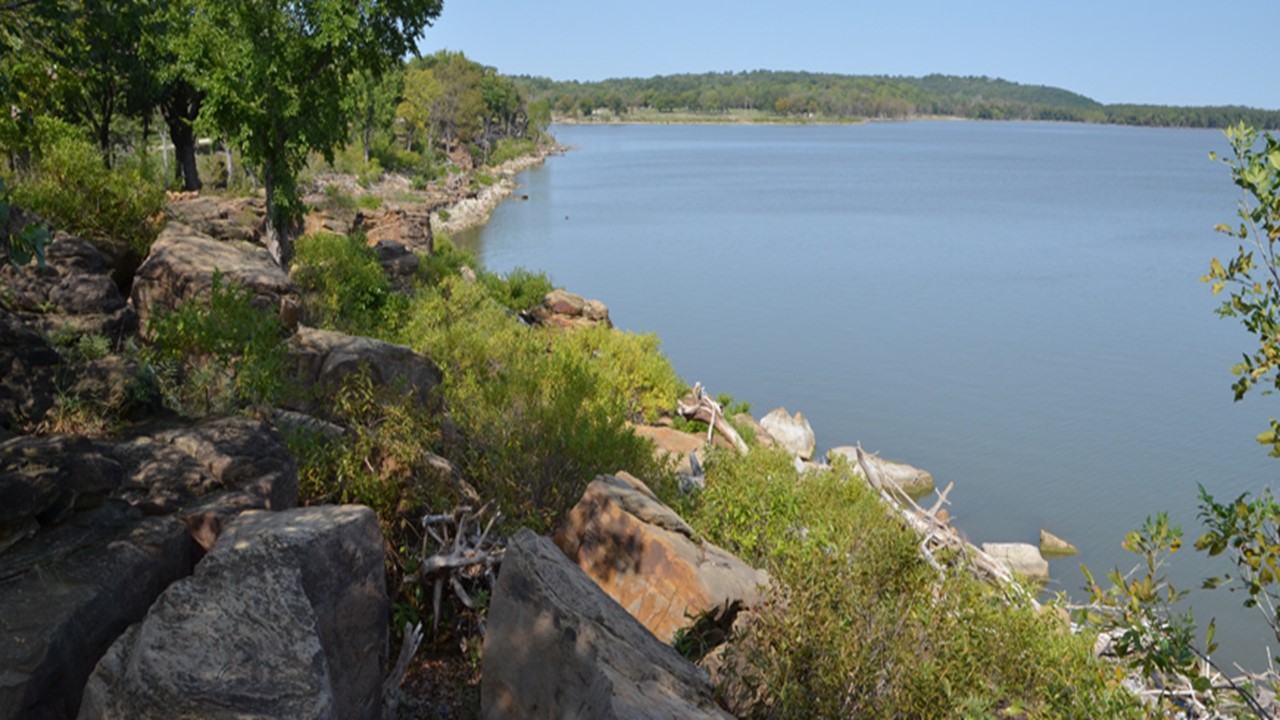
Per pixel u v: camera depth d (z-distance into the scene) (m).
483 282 37.81
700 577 8.65
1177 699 9.27
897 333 53.97
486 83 181.12
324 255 26.09
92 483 6.26
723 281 68.50
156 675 4.77
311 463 9.20
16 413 7.41
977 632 8.46
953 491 30.45
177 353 10.82
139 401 8.13
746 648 7.78
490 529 9.90
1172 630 5.72
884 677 7.40
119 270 16.02
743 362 46.31
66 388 7.88
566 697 5.98
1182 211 128.12
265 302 13.69
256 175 27.31
